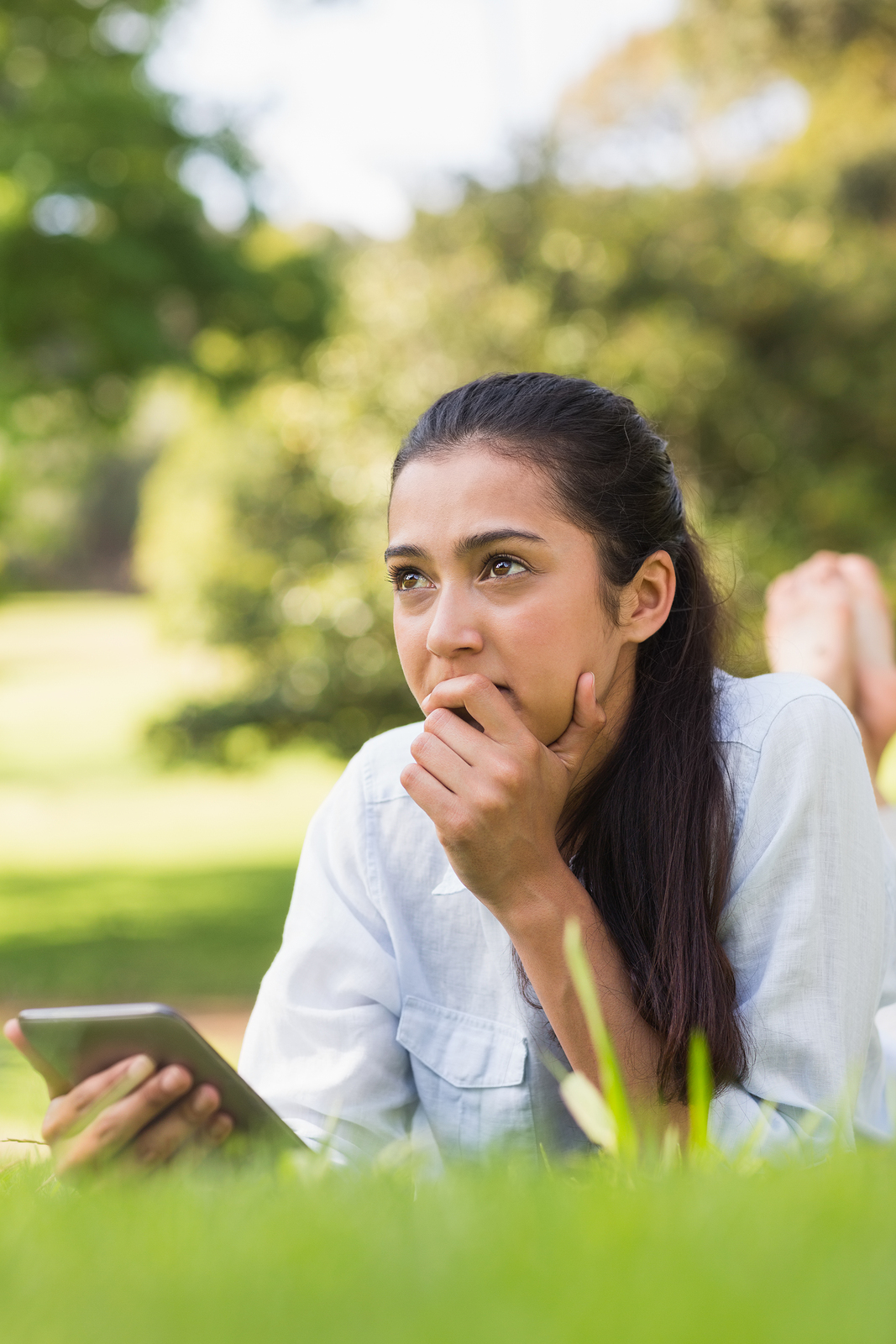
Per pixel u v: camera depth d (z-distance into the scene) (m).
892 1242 0.67
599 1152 1.25
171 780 19.83
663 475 1.76
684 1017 1.54
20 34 10.29
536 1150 1.77
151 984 7.48
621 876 1.67
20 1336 0.58
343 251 11.27
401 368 9.71
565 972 1.57
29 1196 1.10
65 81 10.12
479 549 1.62
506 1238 0.69
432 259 10.03
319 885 1.91
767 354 10.06
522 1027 1.78
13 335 10.44
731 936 1.68
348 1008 1.85
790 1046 1.60
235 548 9.97
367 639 9.55
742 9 12.87
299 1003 1.87
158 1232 0.78
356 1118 1.81
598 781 1.75
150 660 32.78
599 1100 1.07
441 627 1.62
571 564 1.63
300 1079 1.85
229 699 10.13
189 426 11.23
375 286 10.09
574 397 1.70
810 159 12.79
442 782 1.59
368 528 9.54
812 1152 1.07
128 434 12.34
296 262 10.95
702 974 1.58
